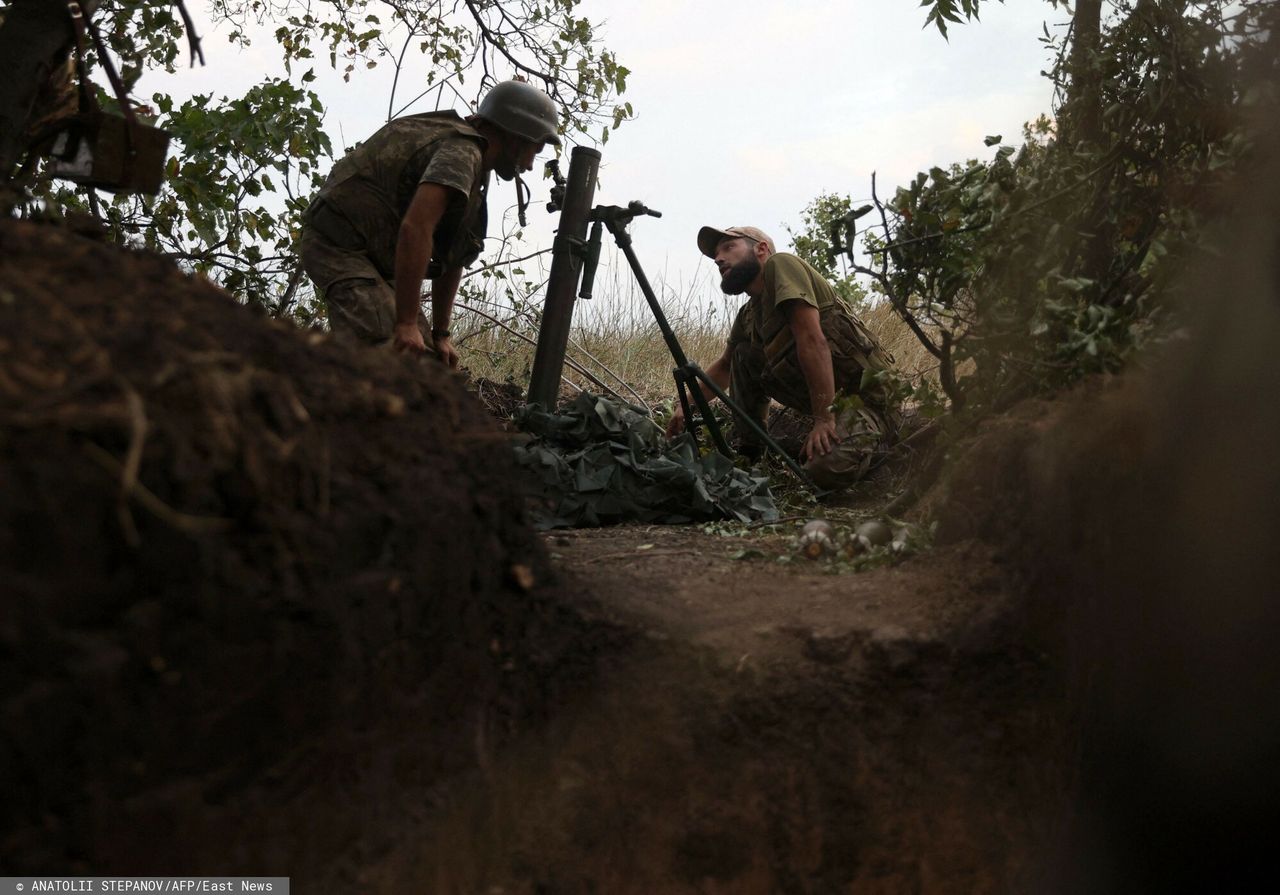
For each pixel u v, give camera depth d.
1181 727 2.46
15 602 1.06
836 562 2.78
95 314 1.37
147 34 4.01
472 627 1.88
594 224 4.26
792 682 2.12
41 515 1.09
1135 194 2.92
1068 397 2.51
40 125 2.47
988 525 2.36
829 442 4.13
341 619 1.47
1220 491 2.49
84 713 1.13
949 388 3.00
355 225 3.69
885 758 2.10
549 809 1.96
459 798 1.78
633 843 1.99
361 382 1.71
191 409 1.30
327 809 1.48
